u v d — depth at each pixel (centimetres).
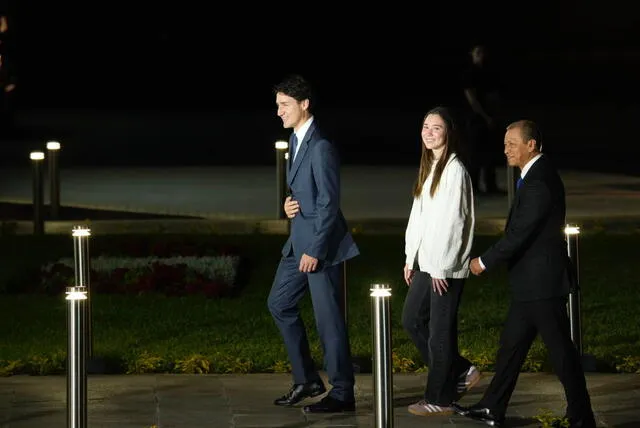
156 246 3888
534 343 3084
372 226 4581
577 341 2853
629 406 2559
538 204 2316
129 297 3550
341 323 2495
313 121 2483
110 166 6581
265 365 2912
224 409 2525
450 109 2420
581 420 2366
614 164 6538
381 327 2042
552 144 7450
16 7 10675
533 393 2652
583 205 5069
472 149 5325
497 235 4216
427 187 2431
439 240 2394
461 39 14150
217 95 10912
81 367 2058
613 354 3003
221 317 3359
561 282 2341
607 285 3688
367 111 9625
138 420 2448
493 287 3656
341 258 2477
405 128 8431
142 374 2833
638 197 5294
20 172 6291
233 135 8088
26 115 9275
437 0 13662
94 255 3897
